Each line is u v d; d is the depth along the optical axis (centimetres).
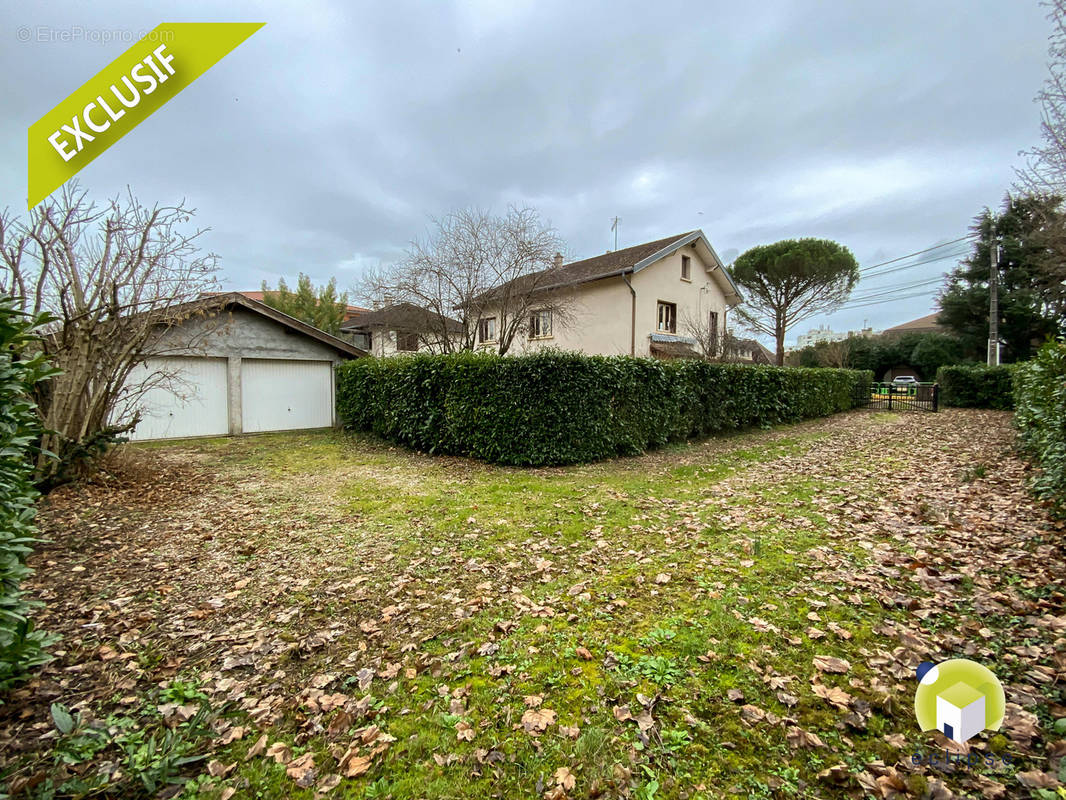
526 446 796
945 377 1786
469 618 296
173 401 1157
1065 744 174
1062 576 301
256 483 679
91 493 593
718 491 595
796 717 199
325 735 201
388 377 1063
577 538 435
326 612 309
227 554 407
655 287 1797
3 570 204
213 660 257
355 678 240
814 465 747
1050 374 478
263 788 173
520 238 1290
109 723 205
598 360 829
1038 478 461
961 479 583
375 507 546
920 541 384
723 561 367
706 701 212
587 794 167
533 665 245
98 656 260
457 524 480
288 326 1322
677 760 180
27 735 198
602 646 259
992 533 387
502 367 815
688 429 1049
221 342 1215
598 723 202
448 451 918
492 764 182
